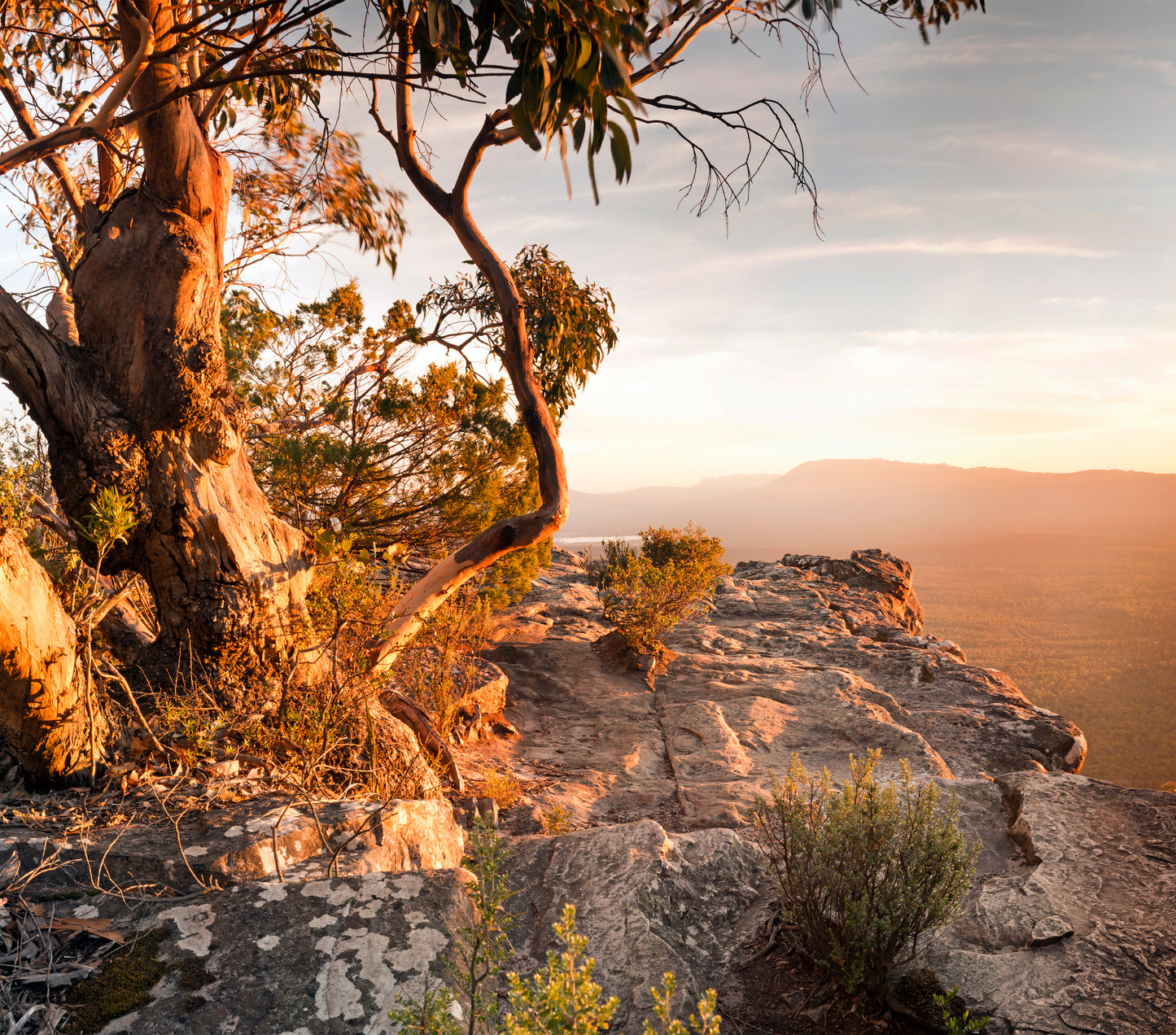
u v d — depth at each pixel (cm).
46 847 271
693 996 300
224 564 465
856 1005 292
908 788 332
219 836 290
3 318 405
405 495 866
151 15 427
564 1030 136
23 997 192
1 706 318
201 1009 192
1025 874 355
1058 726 884
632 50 233
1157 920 302
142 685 466
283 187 751
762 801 384
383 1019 191
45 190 676
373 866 302
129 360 436
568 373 944
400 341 870
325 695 483
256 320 828
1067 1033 245
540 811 608
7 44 573
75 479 430
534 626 1238
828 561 1775
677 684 1003
